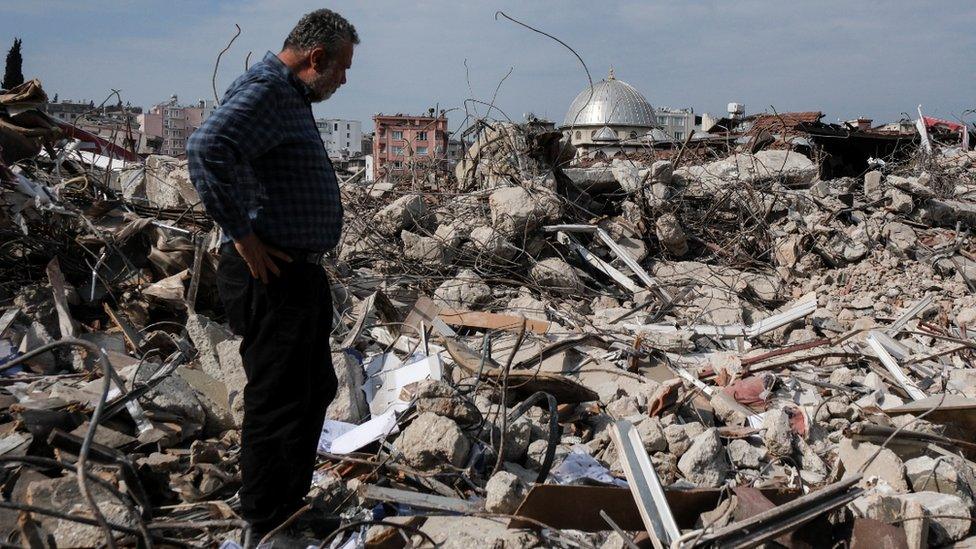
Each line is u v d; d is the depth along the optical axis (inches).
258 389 120.4
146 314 214.4
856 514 136.9
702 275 338.6
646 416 181.2
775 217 399.2
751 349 255.9
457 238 317.7
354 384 182.5
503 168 365.4
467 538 127.3
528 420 167.6
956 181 544.7
